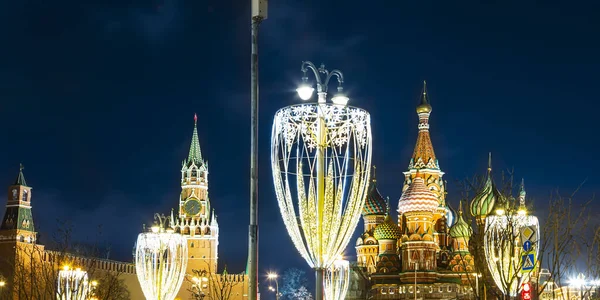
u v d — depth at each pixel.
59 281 69.19
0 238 189.12
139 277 76.38
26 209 195.00
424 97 193.88
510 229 48.19
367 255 193.88
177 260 78.31
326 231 42.94
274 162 43.88
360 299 181.12
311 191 43.19
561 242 53.41
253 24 37.28
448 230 182.88
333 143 43.59
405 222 178.62
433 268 168.88
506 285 46.34
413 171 190.12
